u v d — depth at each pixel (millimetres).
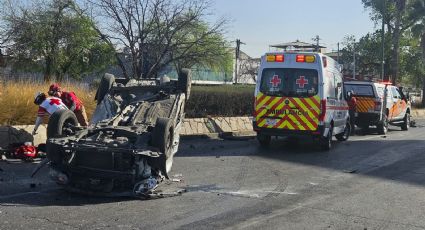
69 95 10633
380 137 18250
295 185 8758
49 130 7996
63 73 28734
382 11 40156
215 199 7523
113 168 7359
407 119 22656
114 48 24766
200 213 6676
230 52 27906
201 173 9672
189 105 18375
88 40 27516
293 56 13281
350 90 19594
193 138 15711
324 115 13000
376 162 11727
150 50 23766
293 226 6188
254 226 6125
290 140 16062
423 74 46125
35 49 26484
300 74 13164
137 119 8789
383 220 6602
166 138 7621
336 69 14859
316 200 7641
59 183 7438
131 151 7211
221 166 10586
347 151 13672
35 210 6555
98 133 7941
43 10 26969
